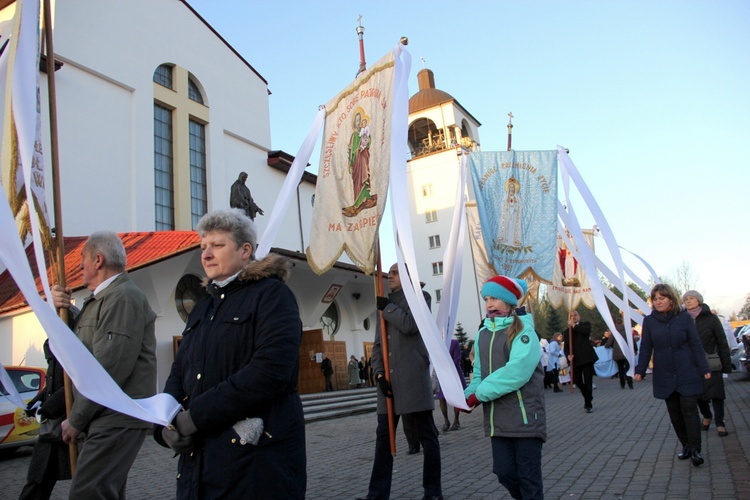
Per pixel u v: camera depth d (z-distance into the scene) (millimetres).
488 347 4109
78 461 3455
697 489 5254
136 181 21406
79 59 20250
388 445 5211
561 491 5520
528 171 10195
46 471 3836
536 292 14711
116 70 21609
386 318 5246
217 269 2855
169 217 23031
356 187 5938
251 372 2471
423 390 5109
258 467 2457
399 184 4805
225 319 2682
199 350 2688
